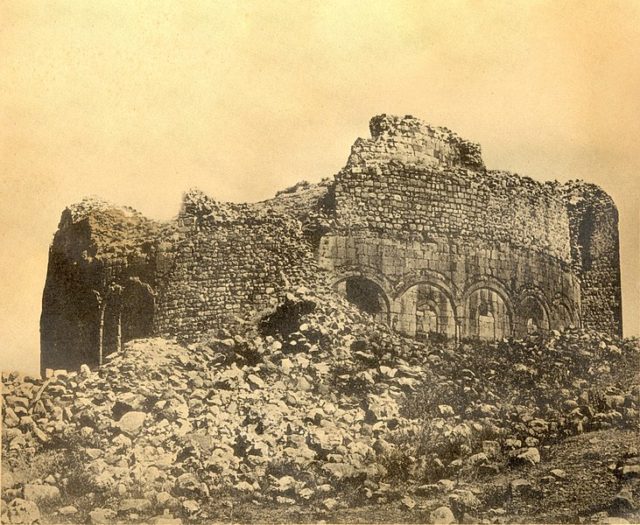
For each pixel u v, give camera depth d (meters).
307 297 18.70
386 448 16.31
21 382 17.52
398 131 19.23
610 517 15.14
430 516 15.34
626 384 17.89
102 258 18.23
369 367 17.81
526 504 15.43
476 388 17.61
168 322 18.70
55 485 15.89
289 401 17.11
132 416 16.67
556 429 16.88
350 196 19.22
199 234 19.00
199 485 15.66
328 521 15.34
